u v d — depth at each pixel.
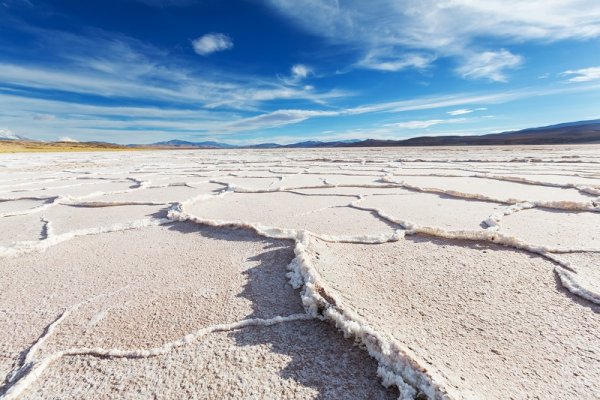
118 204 4.32
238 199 4.56
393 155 15.09
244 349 1.35
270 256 2.30
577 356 1.25
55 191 5.74
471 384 1.10
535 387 1.11
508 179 5.83
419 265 2.09
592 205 3.30
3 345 1.42
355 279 1.90
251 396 1.11
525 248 2.27
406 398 1.04
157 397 1.12
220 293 1.81
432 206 3.75
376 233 2.73
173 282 1.96
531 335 1.38
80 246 2.67
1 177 8.28
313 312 1.56
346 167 9.40
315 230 2.90
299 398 1.10
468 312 1.56
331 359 1.28
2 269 2.22
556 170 7.02
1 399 1.12
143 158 18.84
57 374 1.25
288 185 5.81
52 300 1.79
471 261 2.12
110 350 1.36
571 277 1.81
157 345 1.39
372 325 1.43
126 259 2.35
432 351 1.27
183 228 3.08
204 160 15.48
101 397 1.14
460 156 12.86
